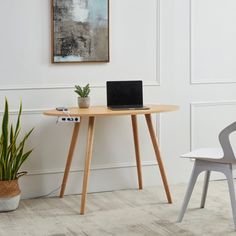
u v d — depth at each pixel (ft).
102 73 14.62
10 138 13.01
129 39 14.82
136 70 14.96
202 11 15.49
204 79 15.70
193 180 11.86
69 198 14.20
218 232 11.21
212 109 15.88
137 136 14.69
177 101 15.44
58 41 14.08
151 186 15.35
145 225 11.75
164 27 15.12
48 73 14.14
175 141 15.52
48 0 13.96
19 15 13.76
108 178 14.90
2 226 11.82
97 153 14.75
